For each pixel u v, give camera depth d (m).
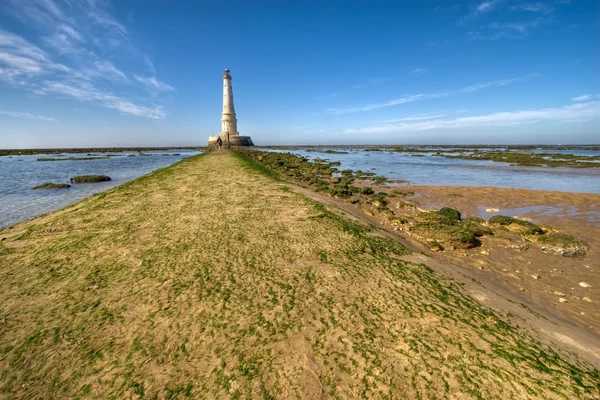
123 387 4.51
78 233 10.91
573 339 5.68
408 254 9.42
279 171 33.03
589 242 12.16
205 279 7.45
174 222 11.93
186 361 4.95
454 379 4.45
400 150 102.81
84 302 6.63
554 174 35.38
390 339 5.33
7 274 8.02
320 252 9.11
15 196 23.16
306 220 12.23
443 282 7.52
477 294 7.11
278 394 4.29
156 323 5.88
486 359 4.81
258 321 5.86
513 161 50.50
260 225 11.54
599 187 26.14
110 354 5.15
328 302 6.47
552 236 11.61
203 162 37.41
